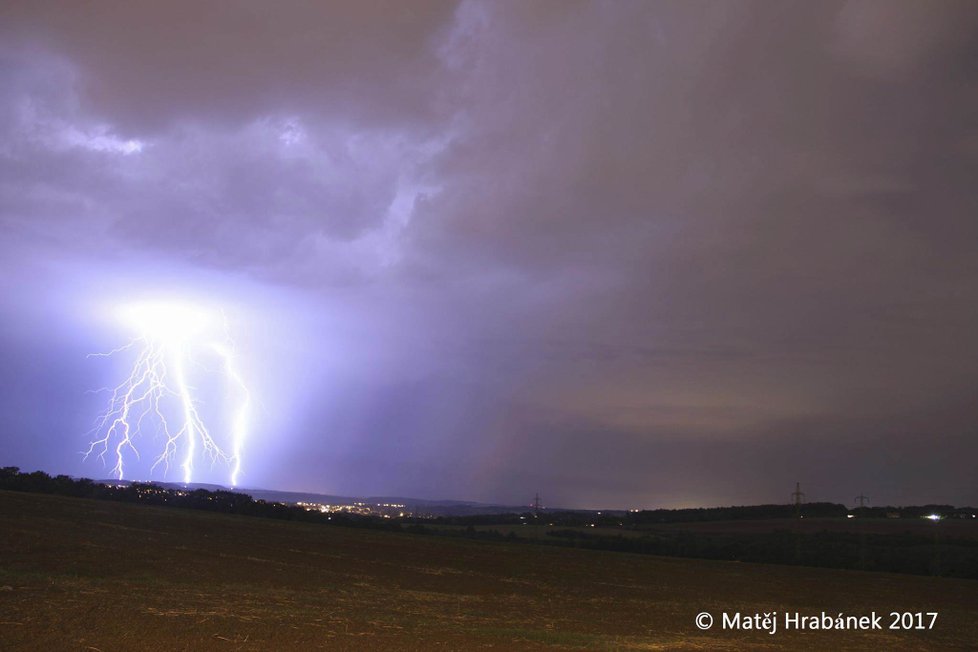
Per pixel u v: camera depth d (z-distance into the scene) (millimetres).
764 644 16844
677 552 57094
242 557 27609
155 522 37406
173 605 14141
